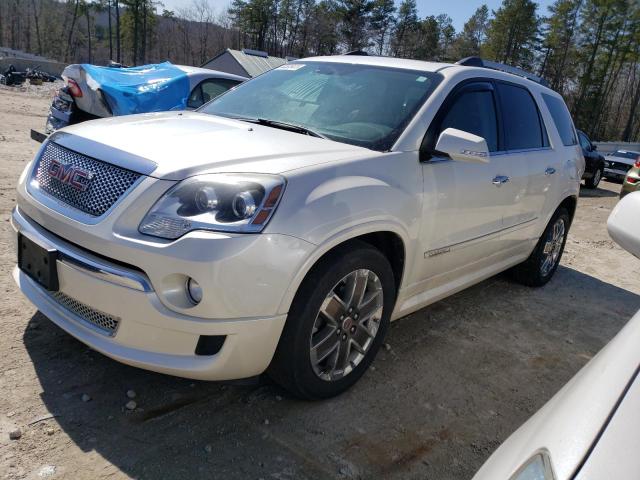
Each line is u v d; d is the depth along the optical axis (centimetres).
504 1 6869
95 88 679
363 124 318
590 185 1630
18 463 215
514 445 125
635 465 94
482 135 368
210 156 242
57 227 244
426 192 304
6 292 350
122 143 254
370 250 271
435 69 358
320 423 266
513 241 431
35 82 3472
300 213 233
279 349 249
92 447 230
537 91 466
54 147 277
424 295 344
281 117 341
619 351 127
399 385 312
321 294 250
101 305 231
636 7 5919
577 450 103
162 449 235
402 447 258
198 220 219
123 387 273
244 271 219
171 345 227
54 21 9812
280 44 8250
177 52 9181
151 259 217
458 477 244
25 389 260
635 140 7619
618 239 161
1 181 631
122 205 227
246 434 251
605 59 6206
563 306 488
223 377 237
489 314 440
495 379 337
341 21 7575
